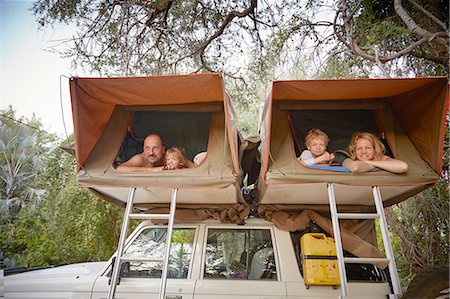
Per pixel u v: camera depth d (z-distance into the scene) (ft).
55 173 29.43
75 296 10.85
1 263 14.80
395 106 11.30
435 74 16.44
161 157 11.32
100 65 17.76
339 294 10.32
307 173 10.10
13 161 31.73
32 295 11.01
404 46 15.51
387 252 9.89
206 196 11.36
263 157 10.50
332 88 10.21
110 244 26.78
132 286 10.85
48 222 28.48
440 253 17.57
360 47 15.43
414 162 10.48
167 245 10.05
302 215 11.78
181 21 18.43
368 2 15.84
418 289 9.04
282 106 11.32
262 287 10.48
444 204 17.03
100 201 26.21
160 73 18.86
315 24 17.46
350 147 10.88
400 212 19.22
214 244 11.53
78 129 10.36
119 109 11.80
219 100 11.19
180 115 12.07
